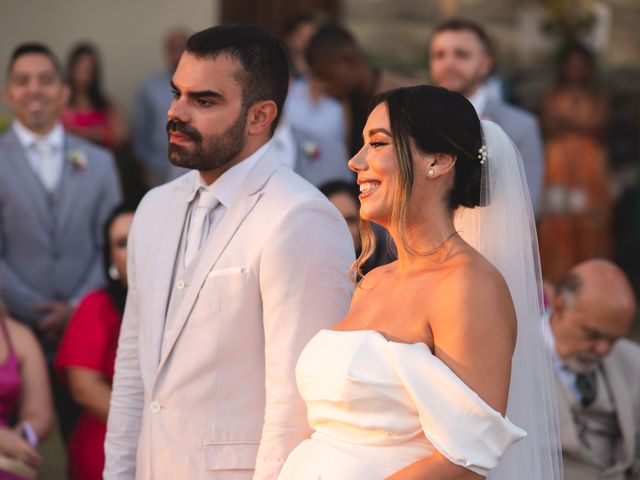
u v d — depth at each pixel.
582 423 7.43
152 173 15.21
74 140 10.19
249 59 5.29
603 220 15.72
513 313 4.46
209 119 5.24
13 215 9.75
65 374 8.06
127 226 8.05
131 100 16.14
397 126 4.58
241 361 5.24
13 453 7.57
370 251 4.96
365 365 4.48
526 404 4.89
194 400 5.27
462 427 4.28
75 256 9.99
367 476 4.46
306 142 9.67
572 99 15.84
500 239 4.88
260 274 5.15
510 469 4.86
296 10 16.77
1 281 9.45
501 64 17.44
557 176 15.66
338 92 10.15
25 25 15.70
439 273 4.56
